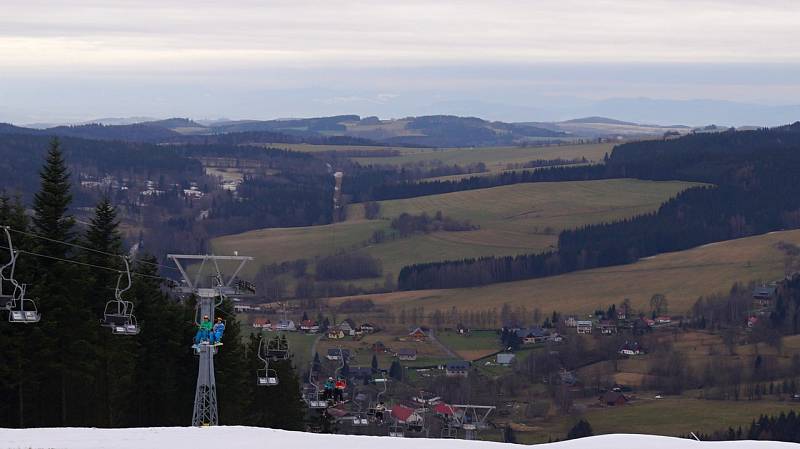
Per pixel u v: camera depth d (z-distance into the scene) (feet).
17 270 202.69
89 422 223.92
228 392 264.11
